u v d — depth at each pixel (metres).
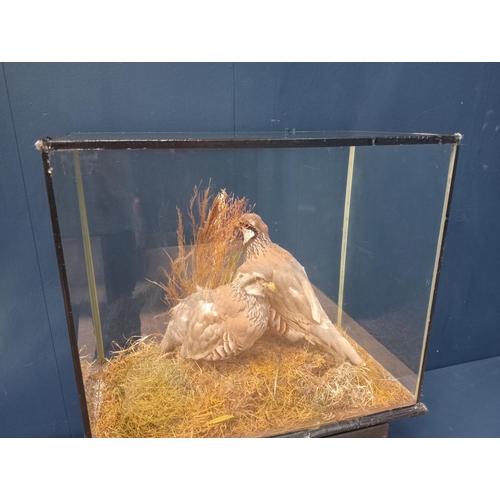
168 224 0.82
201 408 0.87
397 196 0.91
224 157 0.78
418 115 1.26
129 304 0.88
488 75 1.27
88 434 0.87
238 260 0.87
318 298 1.00
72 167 0.72
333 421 0.96
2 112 1.02
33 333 1.22
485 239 1.49
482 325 1.62
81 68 1.03
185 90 1.09
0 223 1.10
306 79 1.15
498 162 1.39
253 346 0.88
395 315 1.00
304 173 0.85
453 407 1.39
